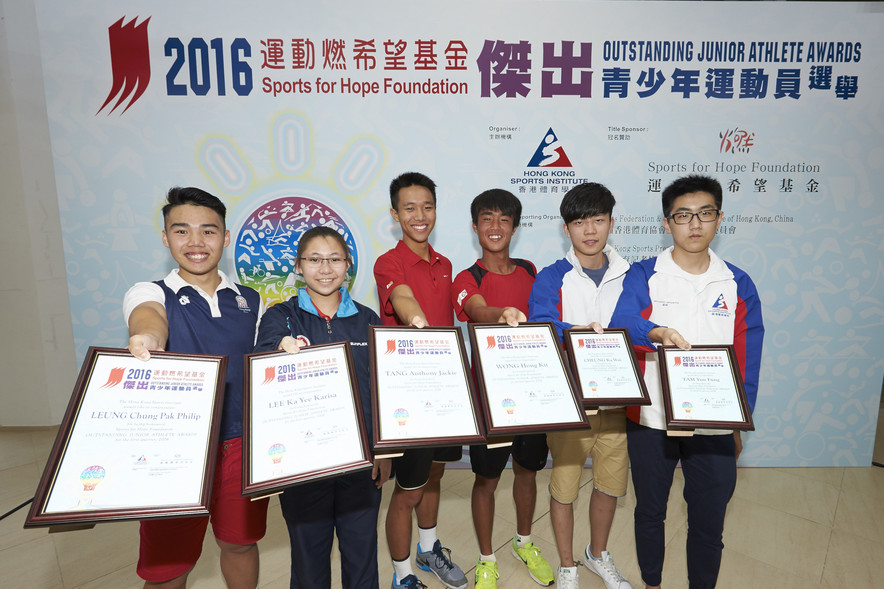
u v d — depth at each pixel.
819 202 2.49
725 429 1.29
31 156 2.79
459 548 2.03
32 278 2.90
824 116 2.43
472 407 1.18
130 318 1.27
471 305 1.86
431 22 2.37
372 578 1.38
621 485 1.71
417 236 1.99
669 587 1.76
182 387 1.07
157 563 1.30
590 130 2.46
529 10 2.37
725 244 2.52
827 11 2.36
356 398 1.13
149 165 2.41
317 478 1.01
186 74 2.35
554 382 1.27
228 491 1.36
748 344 1.55
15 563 1.90
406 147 2.46
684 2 2.36
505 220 2.04
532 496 1.81
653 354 1.52
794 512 2.26
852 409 2.63
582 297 1.73
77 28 2.29
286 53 2.37
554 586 1.78
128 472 0.94
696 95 2.43
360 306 1.48
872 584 1.78
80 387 1.00
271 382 1.13
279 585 1.80
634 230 2.54
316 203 2.49
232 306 1.47
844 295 2.54
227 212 2.46
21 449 2.83
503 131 2.46
